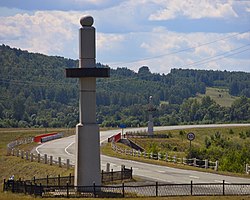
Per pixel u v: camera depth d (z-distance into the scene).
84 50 80.44
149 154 157.12
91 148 80.69
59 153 174.00
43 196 79.81
